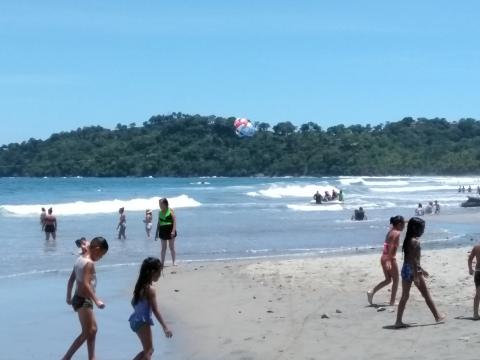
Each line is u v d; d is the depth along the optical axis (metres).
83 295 9.25
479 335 9.88
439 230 35.28
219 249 25.91
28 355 10.37
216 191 94.75
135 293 8.73
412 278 10.70
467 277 15.32
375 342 9.95
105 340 11.30
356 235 32.25
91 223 39.38
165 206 19.53
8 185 126.50
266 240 29.61
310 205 59.50
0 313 13.48
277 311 12.80
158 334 11.62
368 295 12.83
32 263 21.50
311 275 16.70
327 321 11.59
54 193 89.69
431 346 9.46
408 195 83.62
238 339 10.95
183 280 16.92
